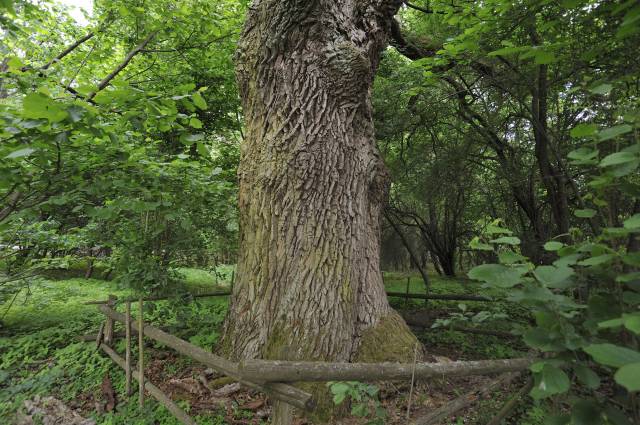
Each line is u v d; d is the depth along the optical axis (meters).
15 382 3.64
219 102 9.11
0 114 2.20
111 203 3.17
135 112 2.50
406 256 14.99
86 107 2.20
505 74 5.30
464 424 2.61
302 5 3.23
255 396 3.00
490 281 1.08
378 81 7.52
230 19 6.84
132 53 6.08
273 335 3.13
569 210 5.95
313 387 2.78
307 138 3.33
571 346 1.03
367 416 2.74
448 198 9.79
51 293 6.75
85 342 4.36
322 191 3.33
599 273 1.15
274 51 3.38
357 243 3.46
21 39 5.61
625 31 1.19
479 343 4.27
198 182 4.00
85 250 6.72
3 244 4.77
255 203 3.47
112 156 3.13
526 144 7.68
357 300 3.47
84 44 6.80
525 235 7.35
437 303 6.60
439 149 8.55
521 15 3.07
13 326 5.27
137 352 3.91
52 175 2.85
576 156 1.17
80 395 3.28
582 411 0.97
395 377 1.73
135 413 2.92
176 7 5.92
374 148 3.86
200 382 3.24
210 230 5.01
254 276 3.36
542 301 1.13
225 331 3.50
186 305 4.63
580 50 2.86
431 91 7.00
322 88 3.39
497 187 8.98
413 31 7.60
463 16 3.86
